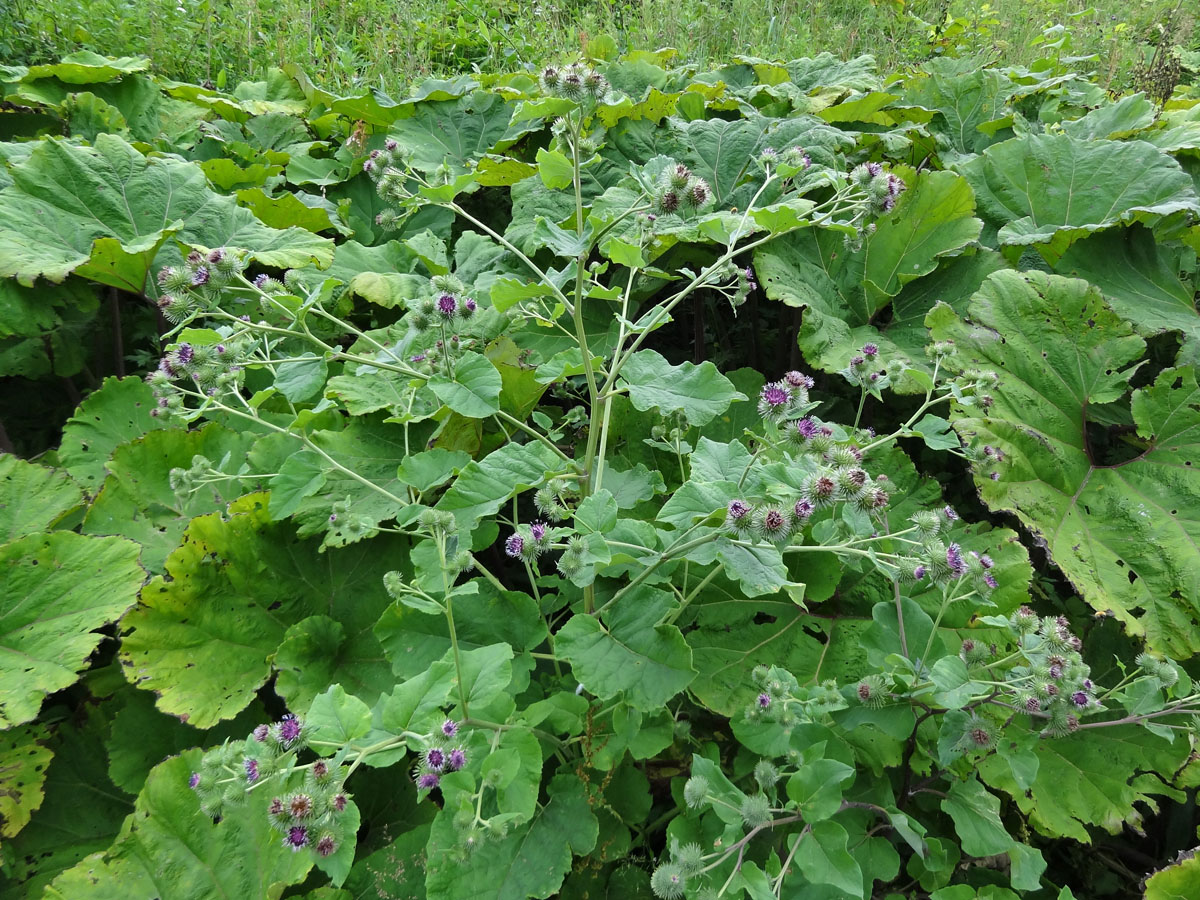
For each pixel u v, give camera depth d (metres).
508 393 2.98
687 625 2.80
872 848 2.05
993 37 8.35
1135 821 2.45
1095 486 3.07
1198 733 2.29
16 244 3.13
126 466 2.88
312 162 4.86
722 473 2.04
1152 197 3.71
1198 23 9.21
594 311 3.74
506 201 4.50
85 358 3.59
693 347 4.37
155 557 2.77
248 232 3.67
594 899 2.19
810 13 8.20
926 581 2.79
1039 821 2.44
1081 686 1.93
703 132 4.03
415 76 6.84
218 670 2.53
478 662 1.81
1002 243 3.65
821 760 1.80
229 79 6.59
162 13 6.43
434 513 1.89
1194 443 3.02
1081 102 5.40
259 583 2.69
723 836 1.83
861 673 2.66
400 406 2.82
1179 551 2.79
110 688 2.61
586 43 6.46
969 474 3.47
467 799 1.67
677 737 2.38
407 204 2.44
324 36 7.52
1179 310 3.58
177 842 2.16
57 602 2.47
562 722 2.06
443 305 2.13
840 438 2.26
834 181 2.35
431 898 1.78
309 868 2.09
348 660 2.67
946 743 1.90
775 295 3.41
